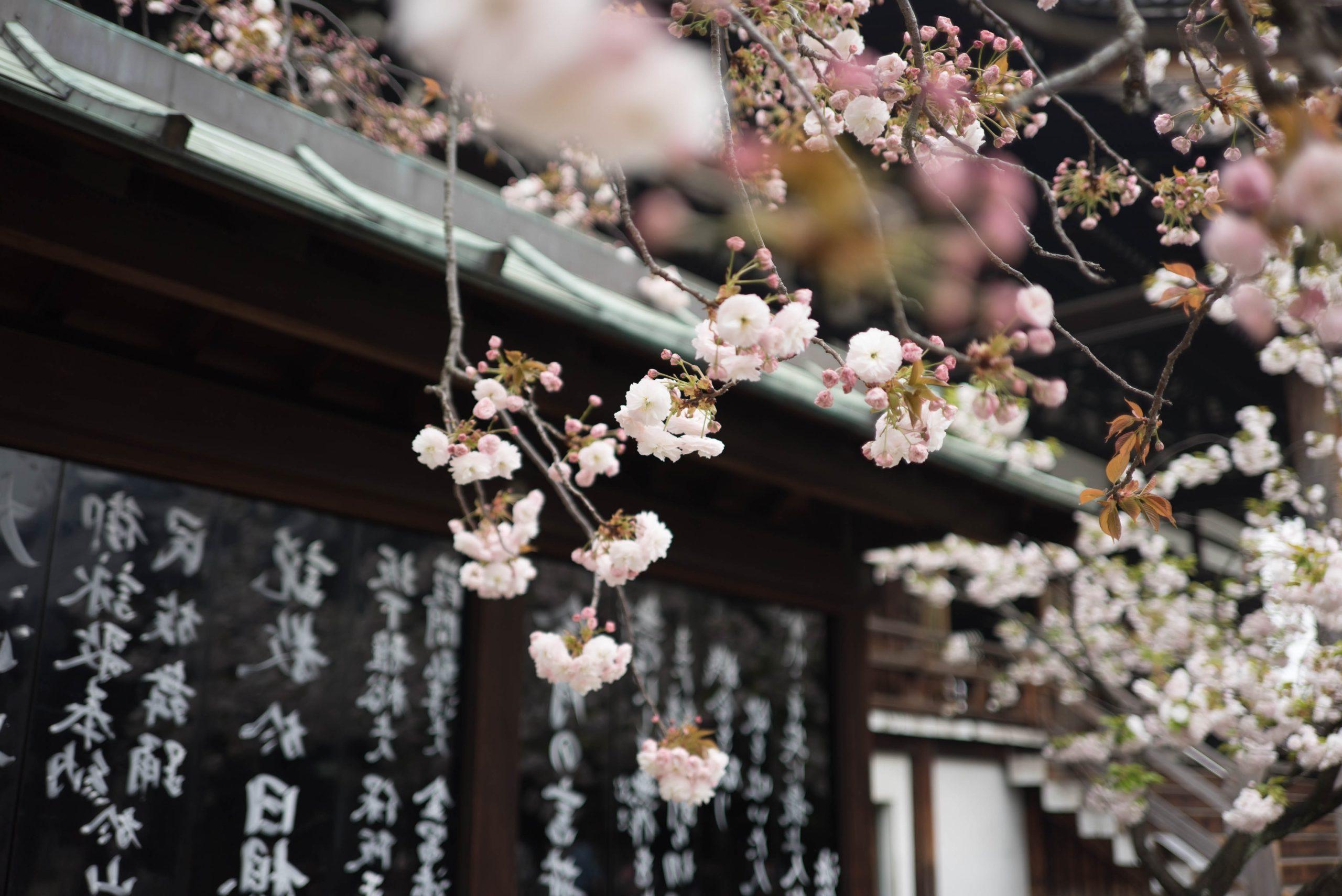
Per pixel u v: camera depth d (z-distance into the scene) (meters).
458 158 6.49
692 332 3.84
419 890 3.75
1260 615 5.71
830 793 5.46
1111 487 1.55
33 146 2.60
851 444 4.43
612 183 1.44
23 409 3.02
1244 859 5.21
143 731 3.19
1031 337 1.08
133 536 3.27
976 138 1.99
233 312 2.94
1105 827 7.95
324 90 5.43
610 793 4.43
